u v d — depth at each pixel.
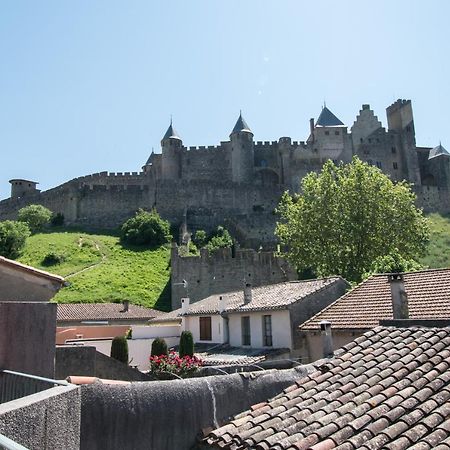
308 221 44.72
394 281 16.36
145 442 7.63
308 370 10.35
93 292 54.66
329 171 46.81
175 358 20.42
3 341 7.72
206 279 54.75
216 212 83.44
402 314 16.02
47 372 8.34
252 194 85.62
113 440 7.29
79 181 95.38
